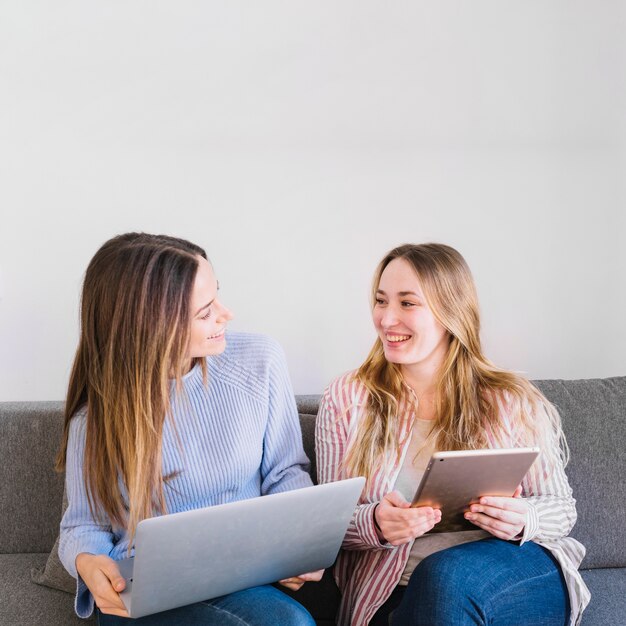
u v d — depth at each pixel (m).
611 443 1.57
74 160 1.77
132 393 1.28
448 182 1.83
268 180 1.80
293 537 1.16
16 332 1.80
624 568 1.57
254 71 1.77
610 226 1.85
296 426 1.49
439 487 1.20
